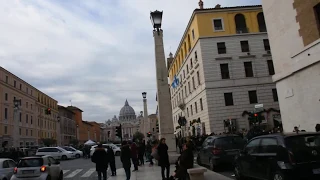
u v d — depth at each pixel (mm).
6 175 13320
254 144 9633
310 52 13242
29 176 11555
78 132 109438
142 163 19828
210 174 12266
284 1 15102
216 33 35500
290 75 14938
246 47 35750
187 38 42375
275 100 34500
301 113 14211
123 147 12578
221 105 33969
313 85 13289
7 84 54219
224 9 35906
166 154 11484
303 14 13680
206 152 14234
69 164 26266
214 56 34938
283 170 7828
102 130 175125
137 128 170750
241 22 36438
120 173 15703
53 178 12828
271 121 33594
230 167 14281
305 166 7730
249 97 34469
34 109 67625
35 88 69438
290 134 8391
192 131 41562
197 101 38844
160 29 19188
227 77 34844
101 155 11805
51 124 80188
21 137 58719
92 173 17125
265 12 17062
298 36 14117
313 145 8039
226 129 33344
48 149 35344
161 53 18938
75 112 111812
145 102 46219
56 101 86125
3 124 52094
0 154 26672
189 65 42000
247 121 33531
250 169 9562
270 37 16672
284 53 15328
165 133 18016
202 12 35906
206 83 34312
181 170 8797
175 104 59531
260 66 35156
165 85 18609
